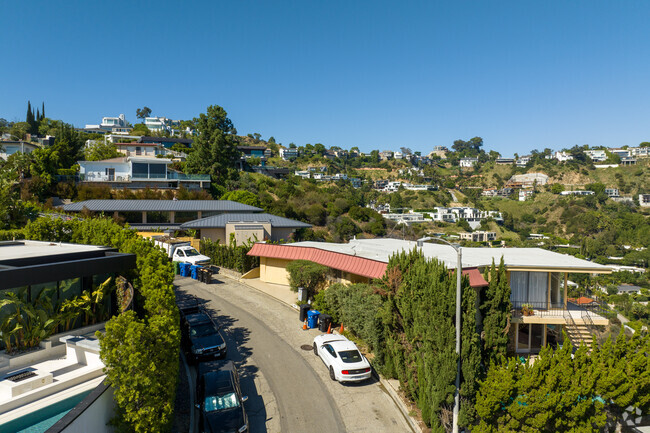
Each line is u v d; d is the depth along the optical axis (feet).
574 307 74.13
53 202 174.09
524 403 38.70
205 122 256.93
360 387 54.34
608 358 41.16
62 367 40.01
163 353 37.09
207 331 62.23
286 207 244.83
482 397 39.63
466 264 65.36
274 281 103.35
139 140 383.04
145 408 35.24
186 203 169.78
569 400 38.04
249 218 146.10
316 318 75.10
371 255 78.64
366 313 60.90
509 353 68.59
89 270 46.96
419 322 46.29
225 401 43.80
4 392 33.35
